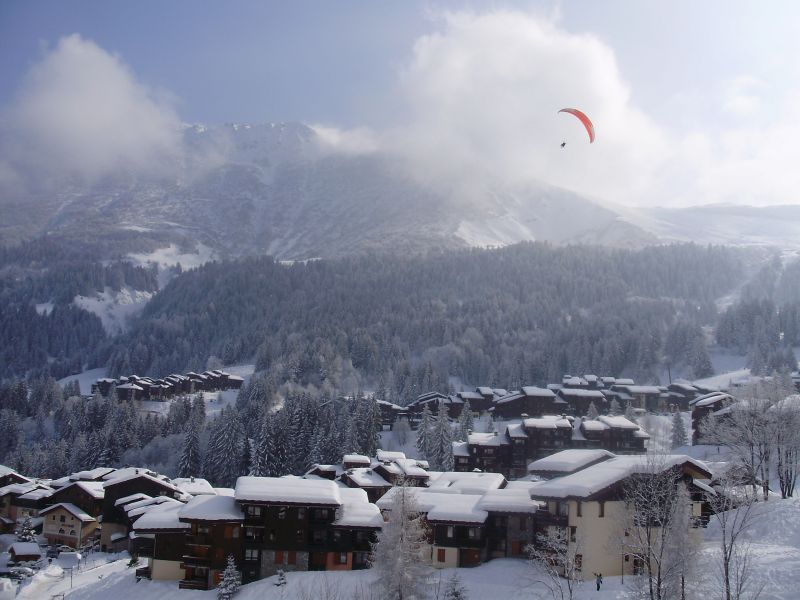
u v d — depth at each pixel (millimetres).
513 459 132000
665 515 48562
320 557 70438
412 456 157625
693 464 61094
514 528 69250
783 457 81750
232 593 63844
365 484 99125
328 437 138375
